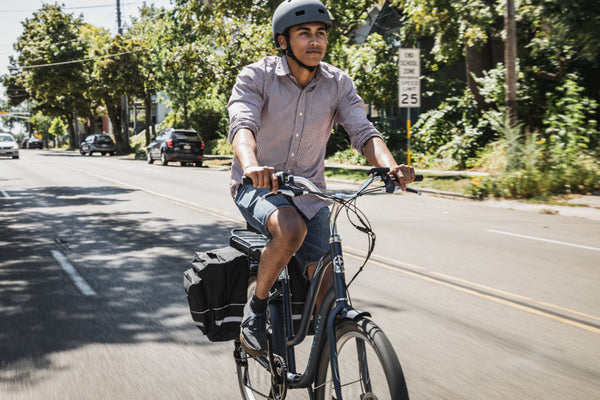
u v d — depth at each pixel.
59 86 55.94
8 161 34.19
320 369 2.60
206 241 8.55
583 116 15.09
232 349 4.24
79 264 7.10
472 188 14.09
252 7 25.38
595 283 6.05
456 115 21.23
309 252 2.93
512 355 4.08
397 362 2.13
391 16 27.52
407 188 2.59
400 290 5.79
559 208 11.98
